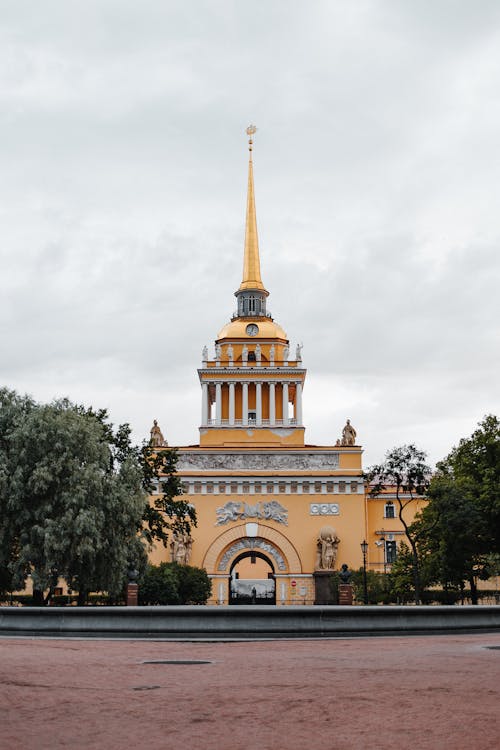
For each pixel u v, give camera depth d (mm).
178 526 73500
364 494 92125
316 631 34188
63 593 83938
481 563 74250
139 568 58781
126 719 15234
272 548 90500
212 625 34125
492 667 21688
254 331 105750
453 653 25859
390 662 23359
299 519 91000
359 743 13266
